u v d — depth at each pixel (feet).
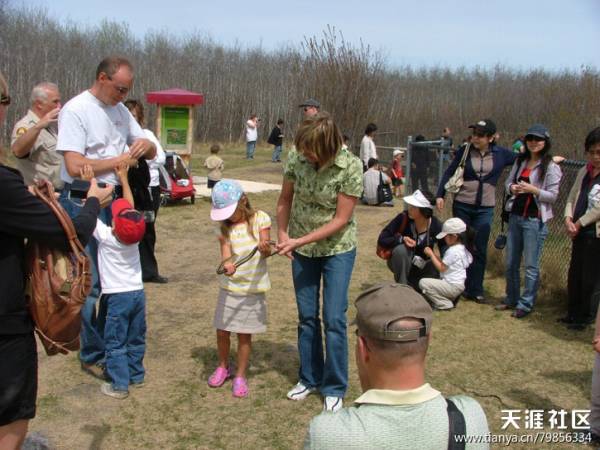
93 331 14.74
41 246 7.74
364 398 5.80
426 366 15.80
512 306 20.26
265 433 12.51
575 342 17.60
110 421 12.82
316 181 12.80
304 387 14.02
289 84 111.14
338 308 13.11
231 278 13.51
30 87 82.17
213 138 110.63
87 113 13.38
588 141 17.48
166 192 38.93
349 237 13.15
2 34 82.02
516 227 19.48
